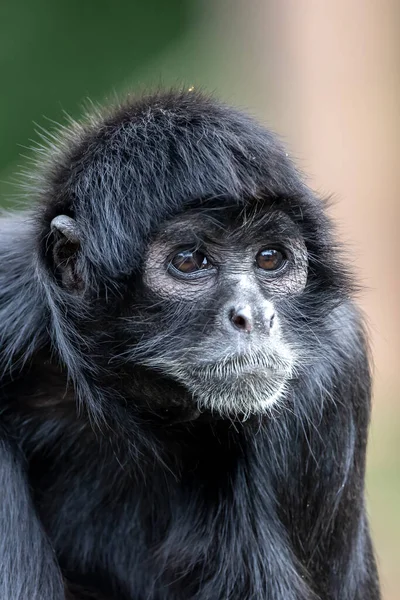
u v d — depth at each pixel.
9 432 15.92
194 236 14.67
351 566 17.94
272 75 36.81
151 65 42.44
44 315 15.68
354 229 36.72
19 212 18.50
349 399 17.22
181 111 15.53
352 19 35.47
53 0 41.84
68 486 16.64
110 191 14.92
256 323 14.90
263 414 15.72
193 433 16.05
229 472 16.25
